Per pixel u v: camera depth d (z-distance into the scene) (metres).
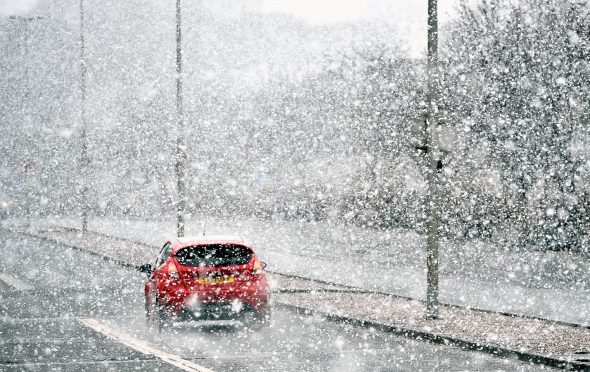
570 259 25.61
